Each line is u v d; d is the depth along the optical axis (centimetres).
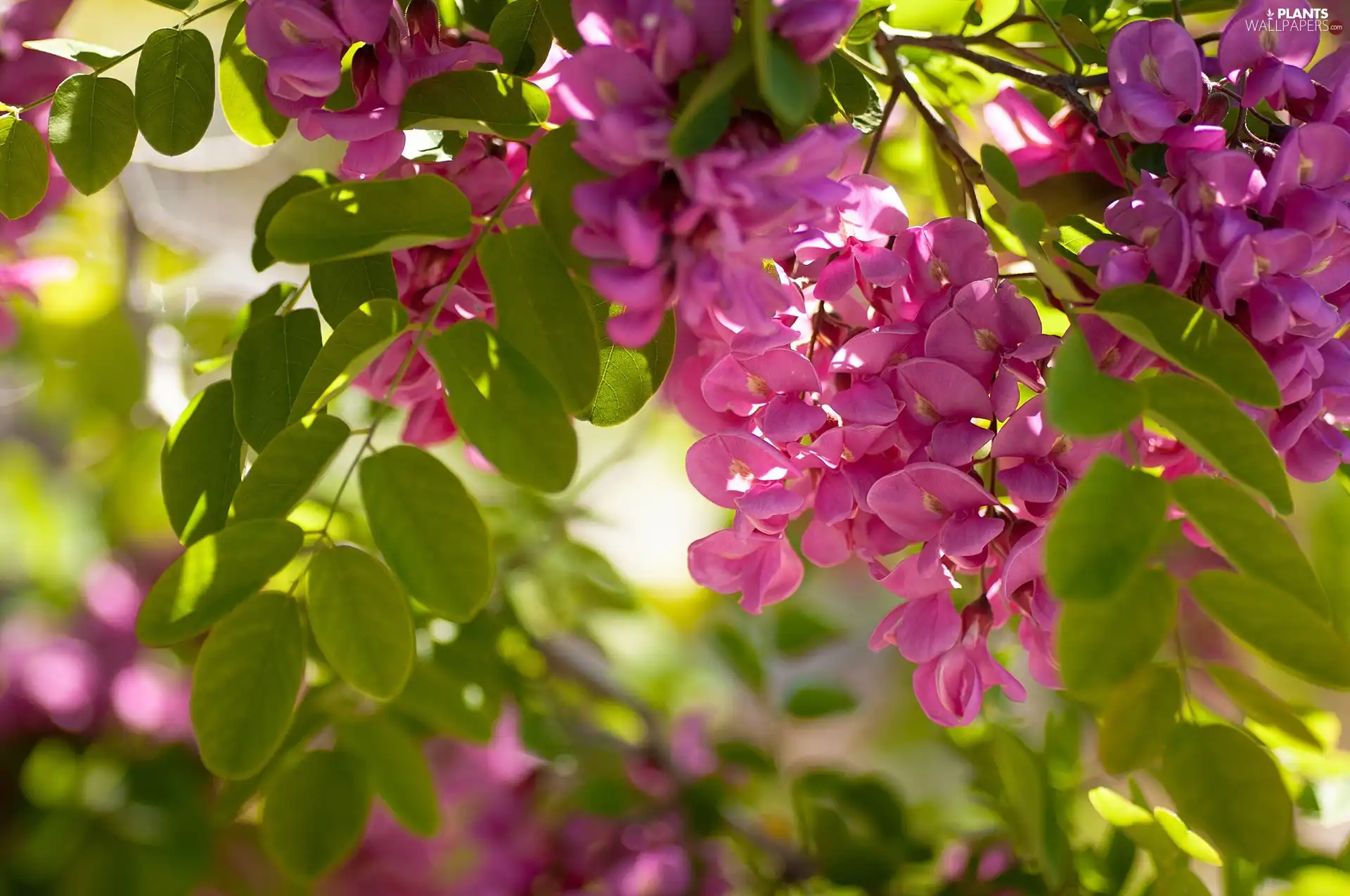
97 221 113
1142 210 70
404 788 84
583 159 68
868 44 82
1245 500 67
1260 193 69
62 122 77
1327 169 69
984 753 93
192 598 70
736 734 116
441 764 116
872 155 75
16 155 78
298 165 136
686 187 65
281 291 77
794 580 74
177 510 74
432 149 75
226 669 70
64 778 99
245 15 75
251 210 140
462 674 92
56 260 99
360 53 72
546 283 70
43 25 90
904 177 91
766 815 111
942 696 71
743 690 135
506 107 73
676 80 66
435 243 72
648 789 110
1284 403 70
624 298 65
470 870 111
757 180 65
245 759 70
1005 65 75
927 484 70
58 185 94
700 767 111
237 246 140
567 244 69
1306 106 72
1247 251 69
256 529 70
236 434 75
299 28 71
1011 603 71
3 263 96
